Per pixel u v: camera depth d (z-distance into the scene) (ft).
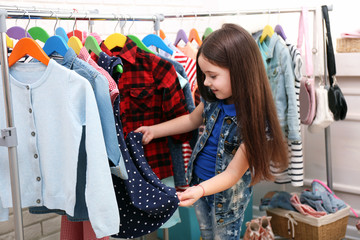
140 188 4.76
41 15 4.96
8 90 4.22
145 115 5.75
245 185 5.70
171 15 6.83
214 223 5.73
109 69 4.75
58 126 4.48
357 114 9.32
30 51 4.49
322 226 8.18
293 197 8.75
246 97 4.96
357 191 9.46
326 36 8.18
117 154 4.38
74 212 4.55
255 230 8.11
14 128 4.27
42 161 4.65
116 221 4.23
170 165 6.00
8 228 7.16
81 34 5.98
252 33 8.20
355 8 9.76
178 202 4.78
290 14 10.51
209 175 5.67
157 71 5.65
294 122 7.40
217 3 10.62
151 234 9.12
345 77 9.34
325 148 9.39
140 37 8.90
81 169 4.52
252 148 4.97
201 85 5.51
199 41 7.28
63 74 4.33
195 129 6.09
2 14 4.11
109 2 8.23
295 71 7.38
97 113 4.19
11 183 4.35
